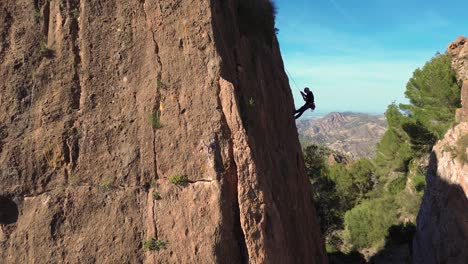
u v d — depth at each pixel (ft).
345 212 160.86
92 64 35.73
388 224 144.87
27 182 33.19
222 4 43.14
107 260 31.99
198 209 33.30
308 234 54.49
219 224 32.86
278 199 41.91
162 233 32.94
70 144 34.06
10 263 31.63
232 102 35.27
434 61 158.51
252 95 42.37
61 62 35.37
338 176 169.37
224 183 34.01
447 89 147.95
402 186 173.78
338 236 149.48
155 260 32.19
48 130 34.06
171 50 36.73
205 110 35.32
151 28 37.17
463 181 85.40
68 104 34.71
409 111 175.22
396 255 130.52
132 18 37.17
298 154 60.75
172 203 33.58
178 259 32.30
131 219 33.12
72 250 31.99
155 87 35.78
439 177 100.58
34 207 32.78
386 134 182.70
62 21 36.09
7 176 33.14
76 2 36.81
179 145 34.76
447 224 88.74
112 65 36.01
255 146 37.24
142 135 34.94
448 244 86.02
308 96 67.72
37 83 34.83
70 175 33.68
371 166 185.68
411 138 164.96
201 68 36.22
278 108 53.57
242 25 48.70
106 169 34.06
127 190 33.76
